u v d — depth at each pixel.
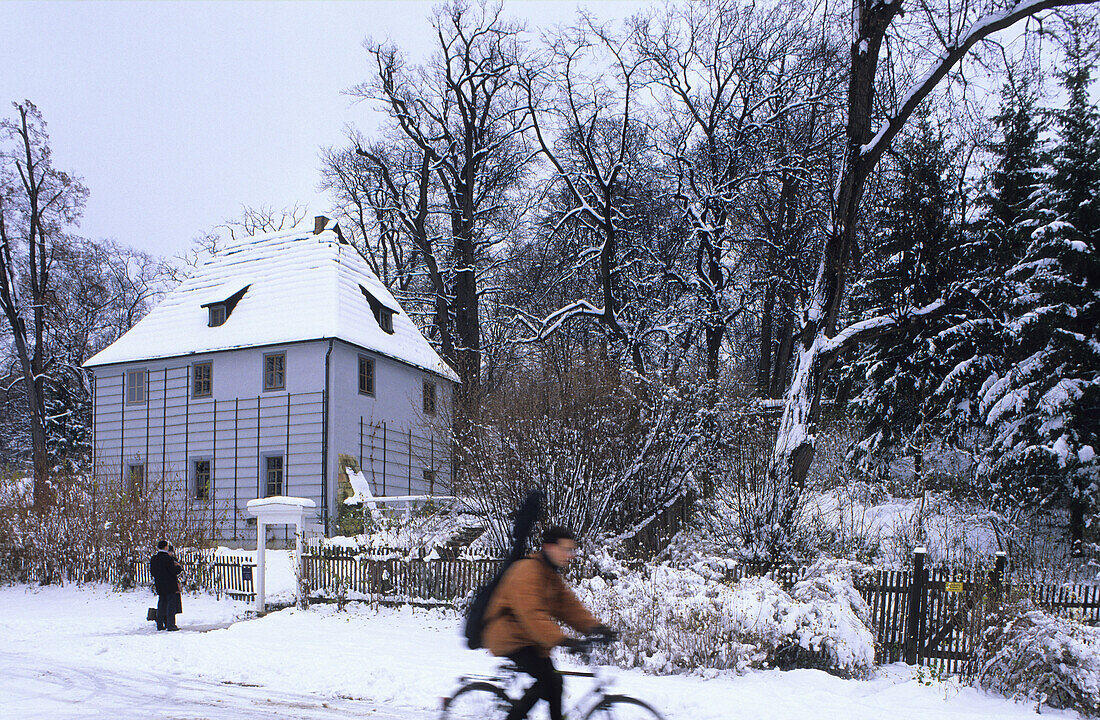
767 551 13.67
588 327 32.81
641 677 10.25
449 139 36.66
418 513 19.77
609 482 15.50
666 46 30.44
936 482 19.70
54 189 36.41
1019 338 19.25
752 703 8.74
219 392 29.61
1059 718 8.83
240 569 18.61
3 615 17.88
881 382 23.23
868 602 11.33
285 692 9.79
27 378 35.66
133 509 21.12
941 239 22.06
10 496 23.28
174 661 11.79
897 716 8.50
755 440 15.78
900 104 16.38
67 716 8.62
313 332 28.22
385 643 13.16
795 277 27.00
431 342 40.25
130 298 51.09
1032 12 15.73
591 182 29.73
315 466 27.62
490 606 6.12
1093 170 19.31
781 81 29.61
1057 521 19.59
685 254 31.38
